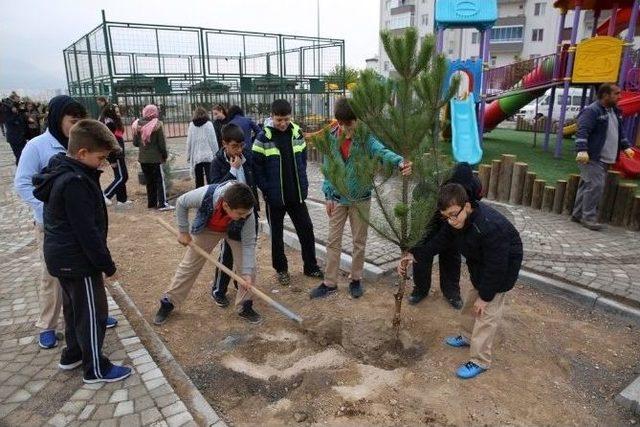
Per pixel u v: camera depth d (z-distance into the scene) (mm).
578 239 5574
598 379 3049
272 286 4551
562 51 10984
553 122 17578
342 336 3488
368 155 3324
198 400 2793
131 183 9844
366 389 2906
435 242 3303
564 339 3523
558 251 5152
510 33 39094
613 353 3352
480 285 2848
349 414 2684
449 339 3436
